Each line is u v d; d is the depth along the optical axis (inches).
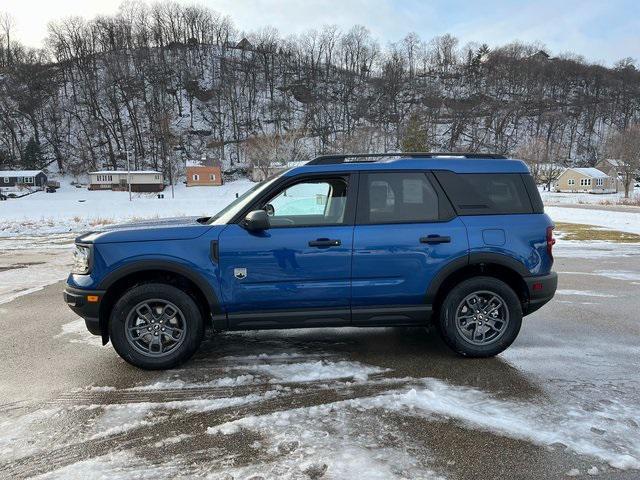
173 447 103.3
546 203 1640.0
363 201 152.6
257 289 146.8
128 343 147.5
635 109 4293.8
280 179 154.7
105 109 3853.3
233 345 173.2
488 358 157.8
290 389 133.7
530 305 157.8
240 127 3922.2
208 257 145.6
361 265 149.0
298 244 146.6
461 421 113.9
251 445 103.6
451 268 152.1
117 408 123.1
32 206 1553.9
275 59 4468.5
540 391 131.0
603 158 3425.2
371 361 155.8
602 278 306.8
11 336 188.4
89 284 144.8
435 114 4119.1
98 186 3063.5
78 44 4065.0
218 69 4426.7
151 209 1433.3
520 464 95.5
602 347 168.9
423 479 90.3
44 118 3690.9
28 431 111.6
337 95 4168.3
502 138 3929.6
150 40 4365.2
